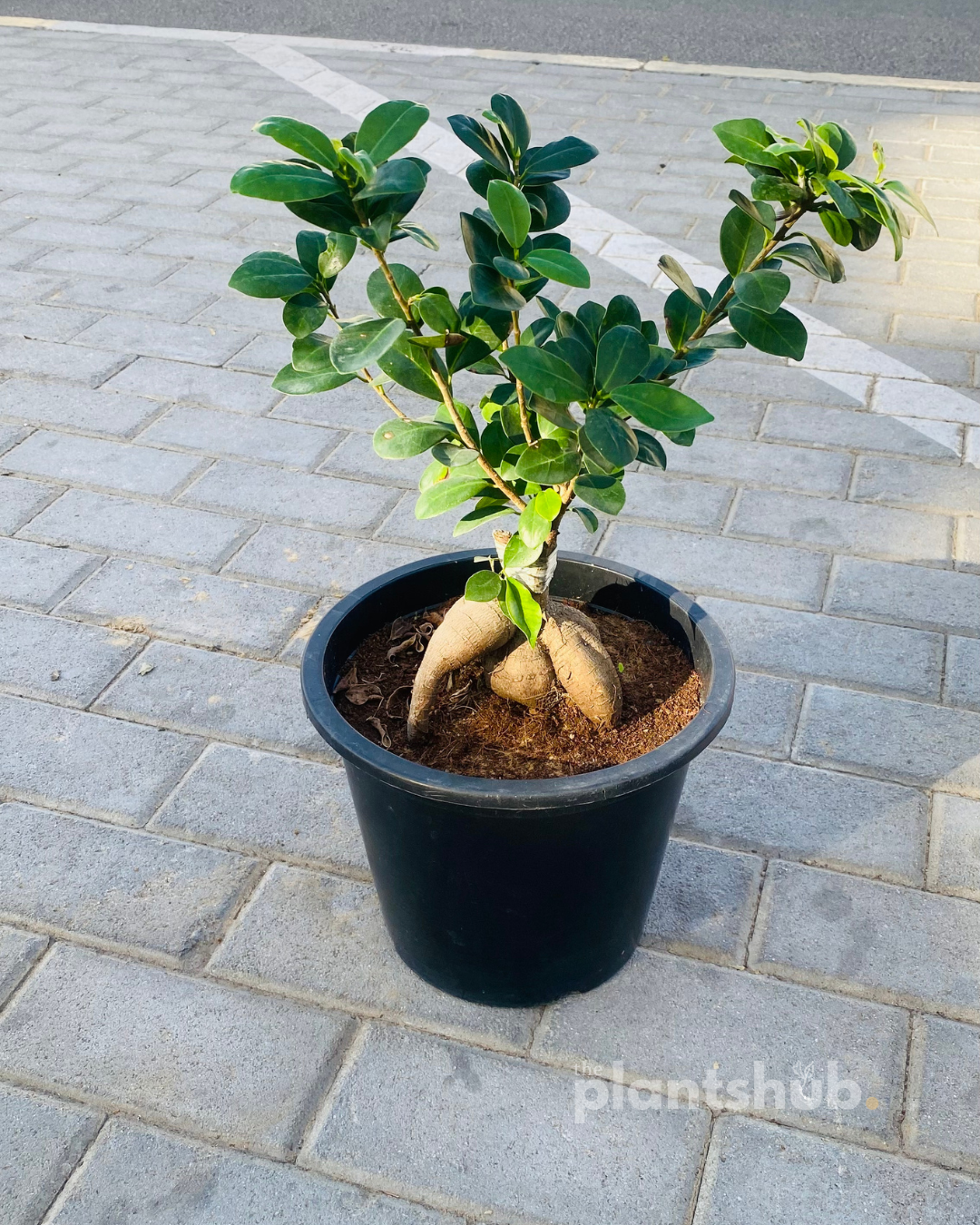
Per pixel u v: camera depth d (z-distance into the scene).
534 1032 2.15
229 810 2.58
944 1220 1.85
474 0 9.63
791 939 2.30
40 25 8.88
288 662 2.99
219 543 3.43
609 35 8.60
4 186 5.87
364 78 7.64
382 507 3.61
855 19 8.95
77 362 4.36
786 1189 1.90
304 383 1.74
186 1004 2.18
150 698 2.87
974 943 2.29
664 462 1.71
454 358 1.73
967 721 2.81
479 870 1.91
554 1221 1.86
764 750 2.73
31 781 2.64
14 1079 2.05
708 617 2.12
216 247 5.28
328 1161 1.94
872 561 3.35
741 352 4.48
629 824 1.90
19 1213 1.86
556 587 2.35
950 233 5.37
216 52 8.25
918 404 4.12
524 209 1.51
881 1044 2.12
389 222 1.48
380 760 1.79
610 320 1.73
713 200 5.73
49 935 2.30
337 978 2.24
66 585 3.24
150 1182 1.90
